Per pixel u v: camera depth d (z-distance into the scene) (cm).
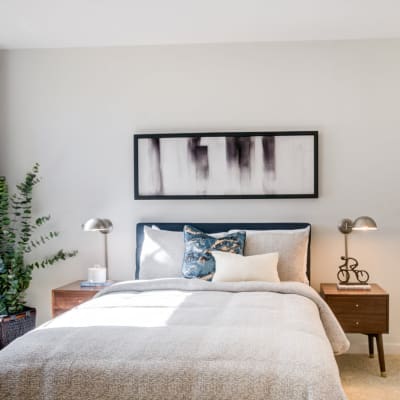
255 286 368
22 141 493
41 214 493
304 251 433
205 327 276
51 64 489
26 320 468
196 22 420
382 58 459
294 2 379
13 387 241
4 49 493
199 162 473
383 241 461
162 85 479
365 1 378
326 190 464
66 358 245
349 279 463
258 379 227
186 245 430
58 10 393
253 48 470
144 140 477
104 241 485
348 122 462
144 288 379
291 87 466
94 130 486
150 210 482
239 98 471
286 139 464
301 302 336
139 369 236
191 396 229
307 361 232
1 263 462
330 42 463
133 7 388
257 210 471
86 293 434
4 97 495
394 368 423
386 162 459
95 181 487
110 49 484
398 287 460
